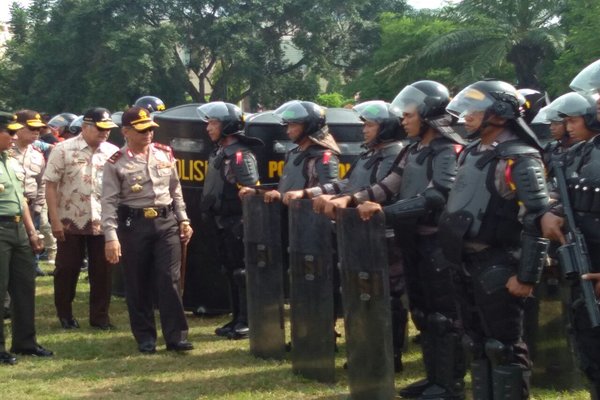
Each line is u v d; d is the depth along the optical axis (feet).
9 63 142.92
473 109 15.24
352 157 26.53
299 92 136.36
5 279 22.31
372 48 143.95
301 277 20.07
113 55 127.44
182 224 23.65
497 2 86.17
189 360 22.53
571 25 83.10
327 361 19.79
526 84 87.61
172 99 133.18
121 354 23.40
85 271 38.24
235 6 133.18
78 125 37.27
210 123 24.02
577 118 16.67
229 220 24.20
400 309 20.03
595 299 13.88
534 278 14.73
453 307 17.70
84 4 131.44
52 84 138.31
